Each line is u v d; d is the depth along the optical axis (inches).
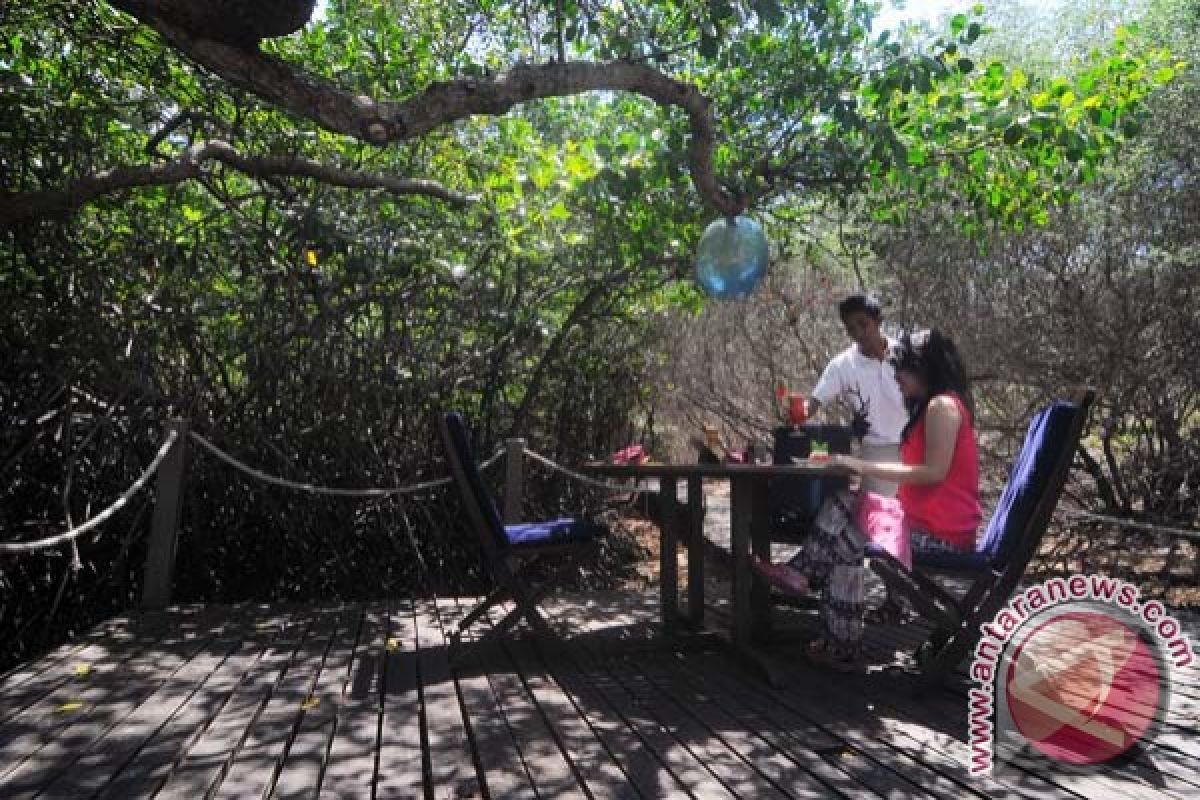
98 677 133.0
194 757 99.1
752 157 227.1
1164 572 214.7
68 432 206.4
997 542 119.0
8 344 204.8
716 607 189.2
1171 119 243.9
